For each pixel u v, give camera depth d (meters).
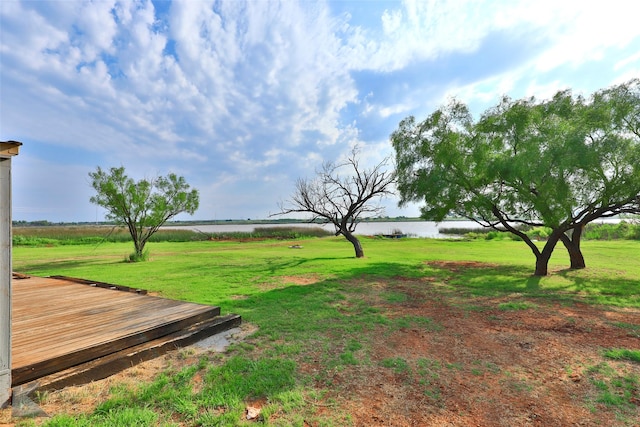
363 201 16.12
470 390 2.79
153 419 2.21
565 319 5.07
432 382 2.93
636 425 2.29
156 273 9.91
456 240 29.44
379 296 6.76
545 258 9.68
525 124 8.70
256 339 4.00
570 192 8.22
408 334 4.31
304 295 6.71
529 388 2.84
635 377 3.04
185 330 3.96
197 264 12.35
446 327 4.64
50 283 6.72
